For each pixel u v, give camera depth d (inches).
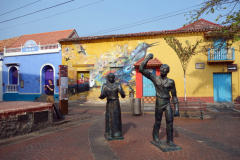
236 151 168.9
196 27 620.7
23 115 228.2
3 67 778.2
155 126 187.5
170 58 575.2
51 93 358.0
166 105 178.7
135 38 600.1
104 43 626.2
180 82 567.5
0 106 249.9
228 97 567.8
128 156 158.9
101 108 502.6
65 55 664.4
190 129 254.7
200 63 557.0
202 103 368.8
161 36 581.0
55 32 840.9
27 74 735.7
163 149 168.4
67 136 225.1
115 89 208.5
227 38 384.5
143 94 593.0
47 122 261.1
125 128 263.6
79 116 344.8
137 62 575.8
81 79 655.8
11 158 157.0
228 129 254.1
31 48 728.3
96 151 171.8
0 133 203.6
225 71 550.6
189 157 155.1
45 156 161.2
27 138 215.3
